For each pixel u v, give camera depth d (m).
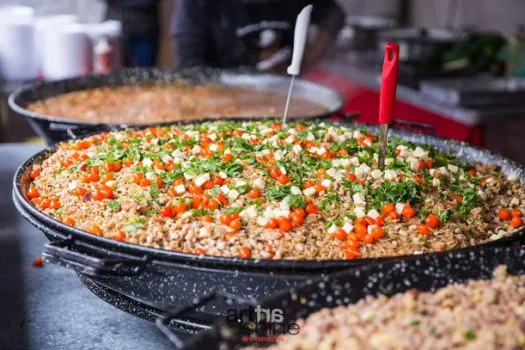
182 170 1.59
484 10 5.21
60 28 4.29
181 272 1.25
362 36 5.36
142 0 5.10
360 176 1.59
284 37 3.87
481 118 3.64
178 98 3.02
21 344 1.52
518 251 1.29
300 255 1.34
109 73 3.21
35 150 2.90
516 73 4.23
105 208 1.50
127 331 1.59
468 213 1.55
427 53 4.52
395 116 4.44
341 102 2.70
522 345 1.05
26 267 1.91
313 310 1.18
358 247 1.37
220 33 3.79
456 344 1.05
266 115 2.77
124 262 1.25
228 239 1.36
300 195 1.49
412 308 1.14
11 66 4.36
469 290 1.20
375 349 1.05
